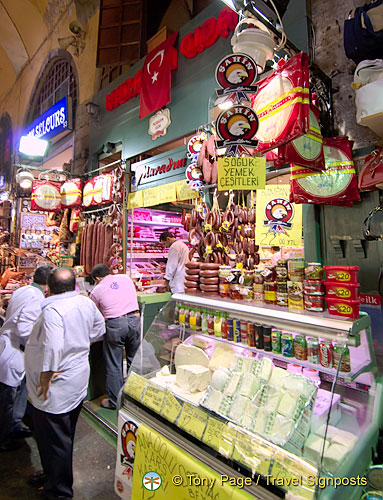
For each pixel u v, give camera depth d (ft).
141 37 16.20
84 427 9.99
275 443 4.24
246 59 5.58
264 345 5.71
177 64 12.71
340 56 7.77
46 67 27.35
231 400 5.01
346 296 5.00
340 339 4.67
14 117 34.37
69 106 20.79
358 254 7.22
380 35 5.94
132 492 5.43
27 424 10.62
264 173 5.74
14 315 9.08
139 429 5.64
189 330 7.18
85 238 16.24
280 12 6.50
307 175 7.16
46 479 7.29
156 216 16.76
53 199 16.66
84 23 21.43
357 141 7.38
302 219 8.16
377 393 5.60
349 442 4.62
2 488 7.47
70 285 7.52
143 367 6.88
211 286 7.25
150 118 13.74
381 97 5.58
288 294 5.78
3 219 26.17
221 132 5.79
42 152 19.11
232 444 4.47
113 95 16.16
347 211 7.36
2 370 8.86
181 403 5.42
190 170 10.42
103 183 15.26
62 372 6.93
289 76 5.79
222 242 9.31
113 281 11.17
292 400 4.67
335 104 7.80
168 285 13.78
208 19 11.30
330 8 8.04
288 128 5.65
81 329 7.29
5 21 29.48
